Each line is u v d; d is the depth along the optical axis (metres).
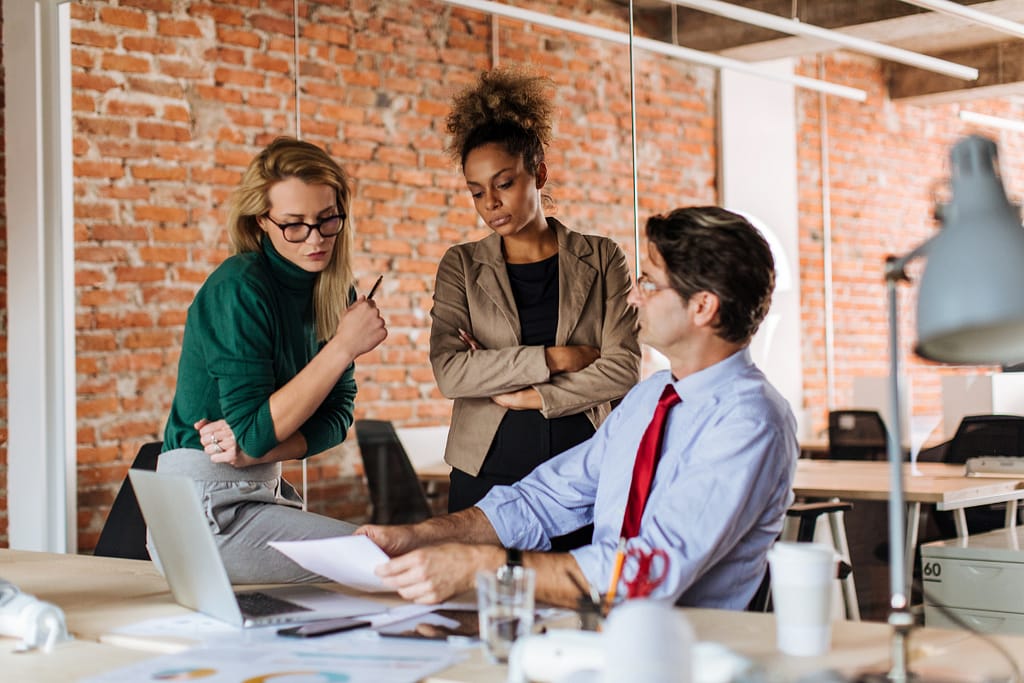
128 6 4.55
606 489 2.14
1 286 4.67
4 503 4.65
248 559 2.25
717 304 1.93
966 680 1.34
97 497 4.52
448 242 4.54
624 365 3.16
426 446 4.48
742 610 1.96
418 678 1.42
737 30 4.03
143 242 4.58
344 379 2.67
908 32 3.76
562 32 4.34
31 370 4.54
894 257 1.38
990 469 3.46
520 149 3.15
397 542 2.13
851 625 1.66
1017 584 3.32
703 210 1.96
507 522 2.22
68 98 4.52
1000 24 3.61
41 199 4.50
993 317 1.17
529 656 1.37
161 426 4.55
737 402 1.93
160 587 2.19
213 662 1.54
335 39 4.67
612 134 4.25
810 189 3.91
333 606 1.91
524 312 3.23
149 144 4.58
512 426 3.16
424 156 4.57
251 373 2.32
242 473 2.35
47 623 1.67
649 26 4.20
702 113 4.10
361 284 4.65
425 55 4.57
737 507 1.85
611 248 3.29
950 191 1.26
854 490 3.71
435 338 3.29
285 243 2.40
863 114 3.84
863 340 3.79
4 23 4.56
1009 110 3.60
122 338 4.55
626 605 1.19
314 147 2.45
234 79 4.65
